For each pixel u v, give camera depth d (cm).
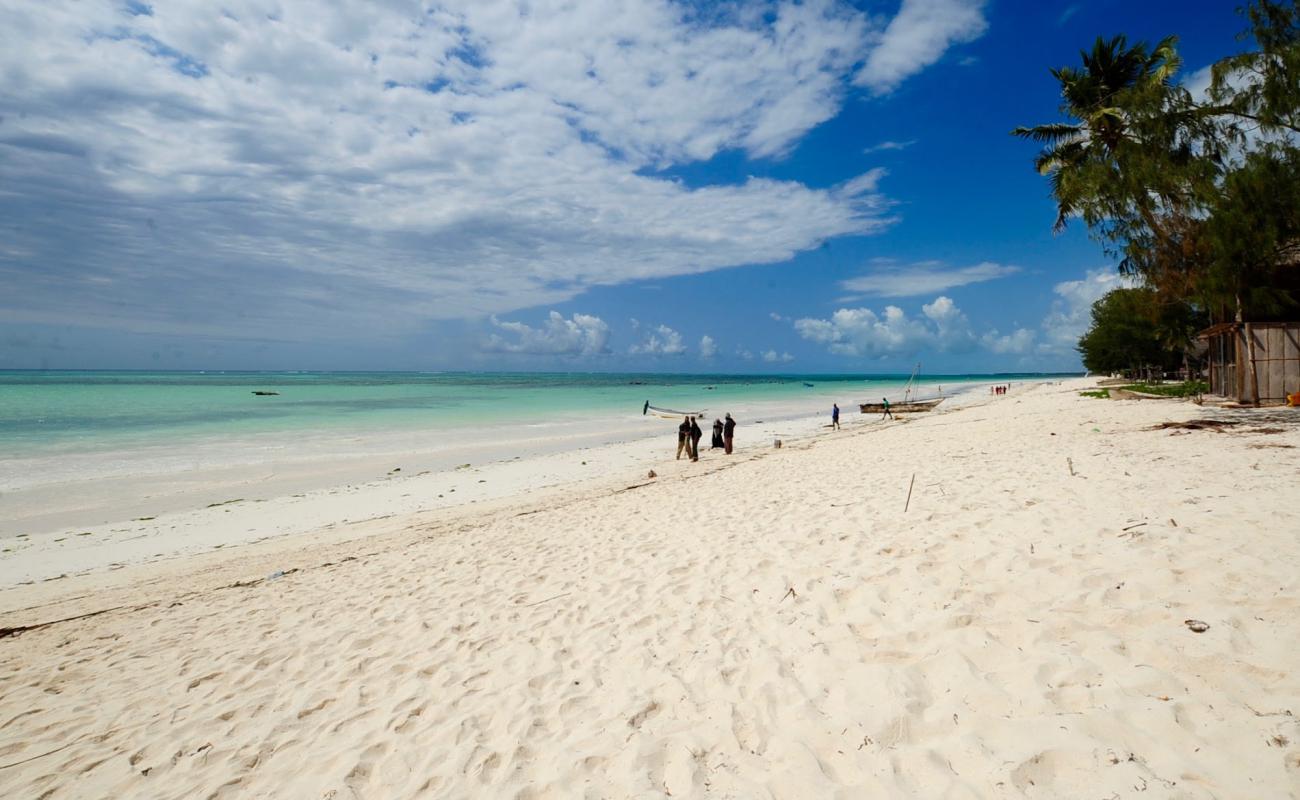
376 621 673
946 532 640
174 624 757
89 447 2473
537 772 371
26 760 470
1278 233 1262
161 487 1805
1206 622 373
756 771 336
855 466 1291
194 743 468
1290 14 1168
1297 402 1528
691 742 371
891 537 659
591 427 3481
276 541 1257
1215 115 1279
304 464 2181
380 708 484
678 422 3784
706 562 698
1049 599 448
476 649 566
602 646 530
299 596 812
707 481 1370
